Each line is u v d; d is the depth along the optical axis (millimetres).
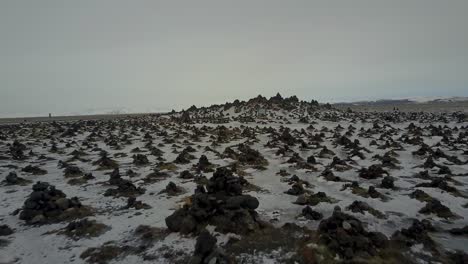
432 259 12391
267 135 48594
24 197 21125
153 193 21547
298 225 15727
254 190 21812
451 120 67312
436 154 31516
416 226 14320
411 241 13664
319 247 12859
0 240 14766
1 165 30125
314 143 40406
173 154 35594
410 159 31500
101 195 21250
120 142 44219
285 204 18938
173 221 15430
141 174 27000
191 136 46438
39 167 29938
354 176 25375
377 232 14086
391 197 20094
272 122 63125
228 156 33125
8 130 58625
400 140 42125
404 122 64750
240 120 65062
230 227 14883
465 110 103125
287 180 24359
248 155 31406
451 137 43688
